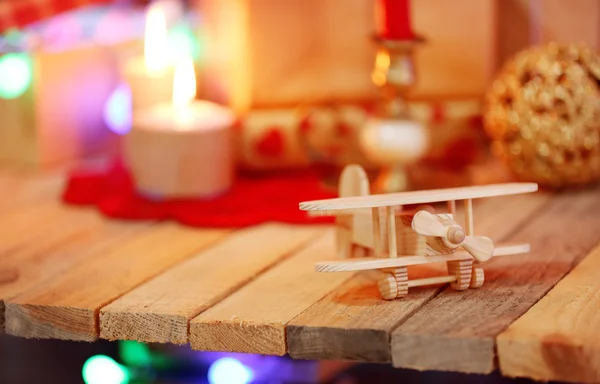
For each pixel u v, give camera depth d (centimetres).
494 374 102
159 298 77
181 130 94
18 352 104
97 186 100
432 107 103
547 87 94
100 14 111
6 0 105
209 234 90
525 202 95
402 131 92
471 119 103
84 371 95
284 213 92
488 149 109
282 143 101
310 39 103
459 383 103
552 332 69
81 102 109
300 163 102
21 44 107
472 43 103
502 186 75
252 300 76
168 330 74
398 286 74
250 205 94
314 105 104
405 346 70
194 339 74
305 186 99
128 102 101
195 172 95
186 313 74
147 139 95
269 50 102
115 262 84
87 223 93
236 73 102
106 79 112
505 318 71
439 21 103
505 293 75
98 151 112
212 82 103
